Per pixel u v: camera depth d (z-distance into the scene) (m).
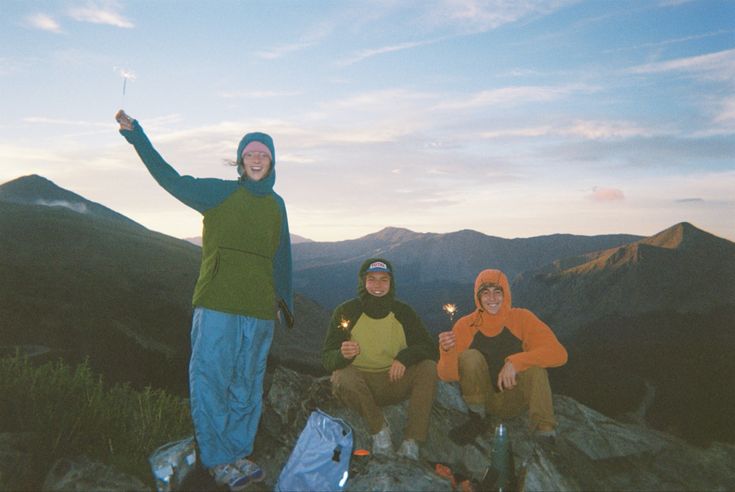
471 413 4.83
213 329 3.80
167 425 5.33
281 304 4.22
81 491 3.73
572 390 64.75
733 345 105.00
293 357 49.25
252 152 4.05
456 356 4.90
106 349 22.53
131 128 3.85
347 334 4.73
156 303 53.44
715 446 5.12
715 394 60.84
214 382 3.78
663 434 5.31
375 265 4.74
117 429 4.81
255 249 3.94
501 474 4.11
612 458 4.69
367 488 3.73
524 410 5.10
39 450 4.14
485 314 4.92
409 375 4.66
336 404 5.09
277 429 4.77
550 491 4.09
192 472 3.89
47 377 5.20
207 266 3.91
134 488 3.87
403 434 4.90
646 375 83.06
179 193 3.88
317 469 3.74
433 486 3.75
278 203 4.10
